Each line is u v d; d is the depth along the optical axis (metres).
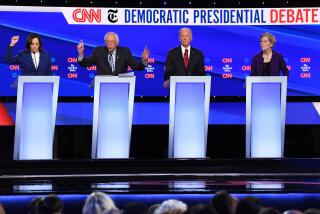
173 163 18.38
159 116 21.53
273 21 21.56
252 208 8.39
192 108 16.88
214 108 21.62
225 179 17.53
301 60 21.64
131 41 21.38
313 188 15.26
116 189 15.34
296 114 21.67
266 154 17.08
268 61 18.20
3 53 21.12
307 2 21.58
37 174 17.88
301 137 21.86
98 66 18.06
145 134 21.86
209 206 8.30
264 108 16.95
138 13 21.38
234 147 21.95
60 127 21.50
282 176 17.52
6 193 14.86
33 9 21.23
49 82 16.66
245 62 21.56
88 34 21.36
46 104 16.70
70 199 14.80
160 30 21.41
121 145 16.86
